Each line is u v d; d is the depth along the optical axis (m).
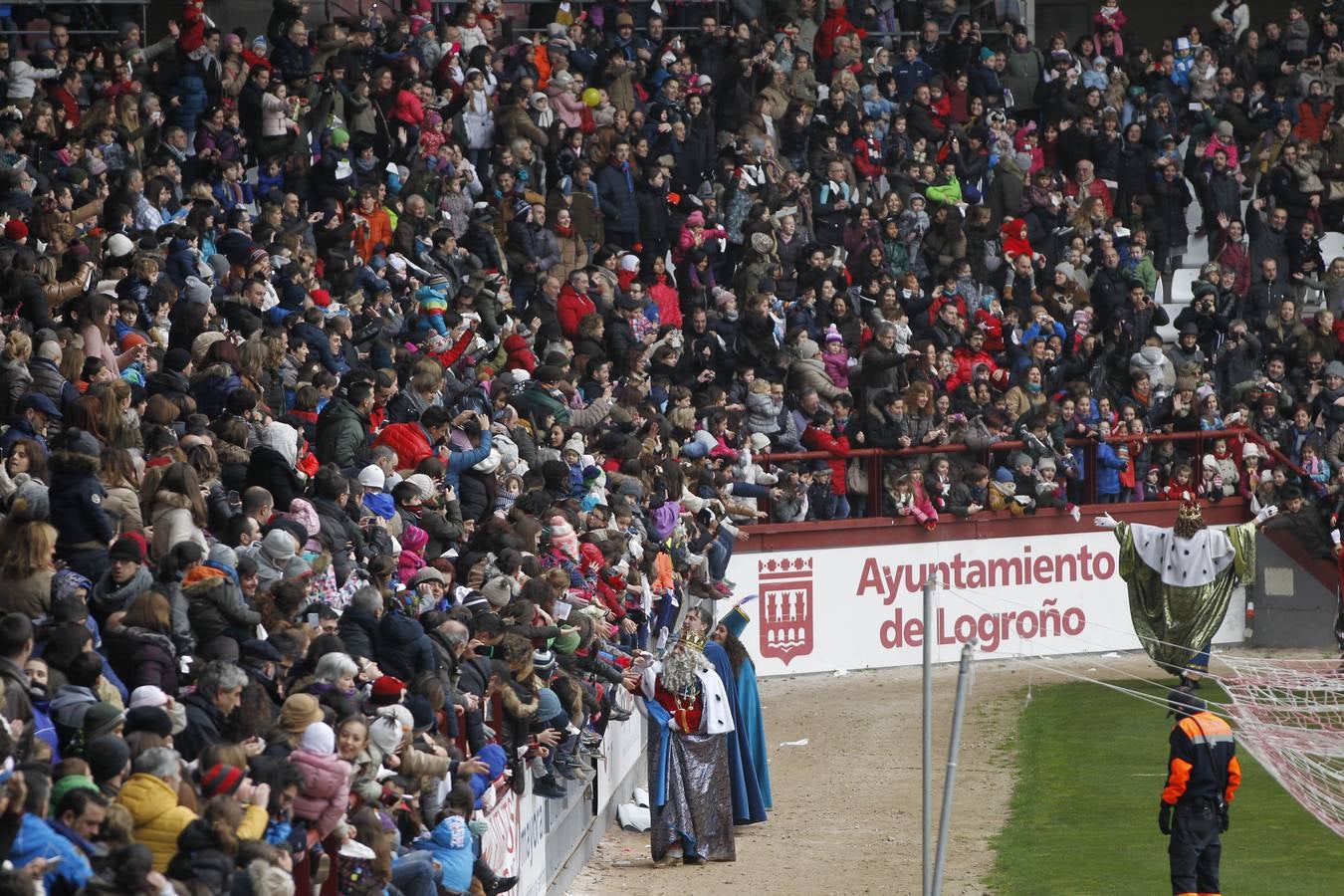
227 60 95.56
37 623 40.62
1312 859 62.91
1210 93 129.00
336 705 40.28
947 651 103.69
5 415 53.53
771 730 88.00
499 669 51.53
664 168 105.12
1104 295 113.62
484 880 46.59
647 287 102.38
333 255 81.38
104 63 94.44
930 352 102.94
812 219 109.62
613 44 111.75
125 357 58.56
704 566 86.88
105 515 44.53
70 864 30.02
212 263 75.88
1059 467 104.56
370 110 97.50
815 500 101.38
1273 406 109.19
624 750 74.25
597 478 76.19
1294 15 133.25
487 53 105.69
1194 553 89.38
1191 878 53.72
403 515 58.75
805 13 124.94
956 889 60.00
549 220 98.44
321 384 62.12
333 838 37.69
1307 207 121.94
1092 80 126.62
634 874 63.38
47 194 75.81
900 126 116.94
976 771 78.12
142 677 38.72
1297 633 107.00
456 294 89.62
